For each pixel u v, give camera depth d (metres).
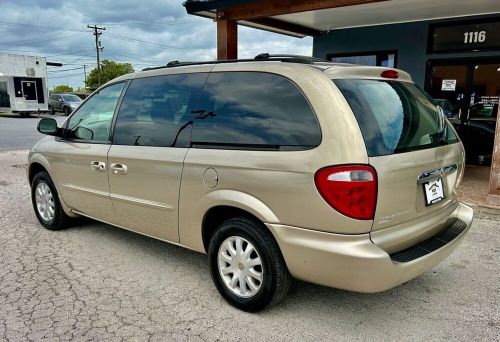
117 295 3.42
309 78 2.84
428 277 3.74
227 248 3.20
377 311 3.18
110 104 4.17
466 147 8.91
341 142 2.58
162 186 3.51
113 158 3.91
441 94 8.91
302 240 2.71
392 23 9.04
